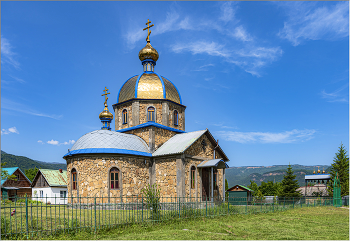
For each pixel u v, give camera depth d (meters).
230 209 22.12
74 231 13.17
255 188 73.25
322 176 56.81
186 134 29.86
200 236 13.16
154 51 33.94
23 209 24.30
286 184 53.72
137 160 26.72
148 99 30.59
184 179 25.53
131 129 30.14
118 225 14.73
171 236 13.09
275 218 20.58
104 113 32.28
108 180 24.81
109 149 25.12
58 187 46.56
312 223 18.22
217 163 26.30
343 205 38.44
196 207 21.69
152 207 17.36
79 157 25.56
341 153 56.09
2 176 42.88
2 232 12.08
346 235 13.98
